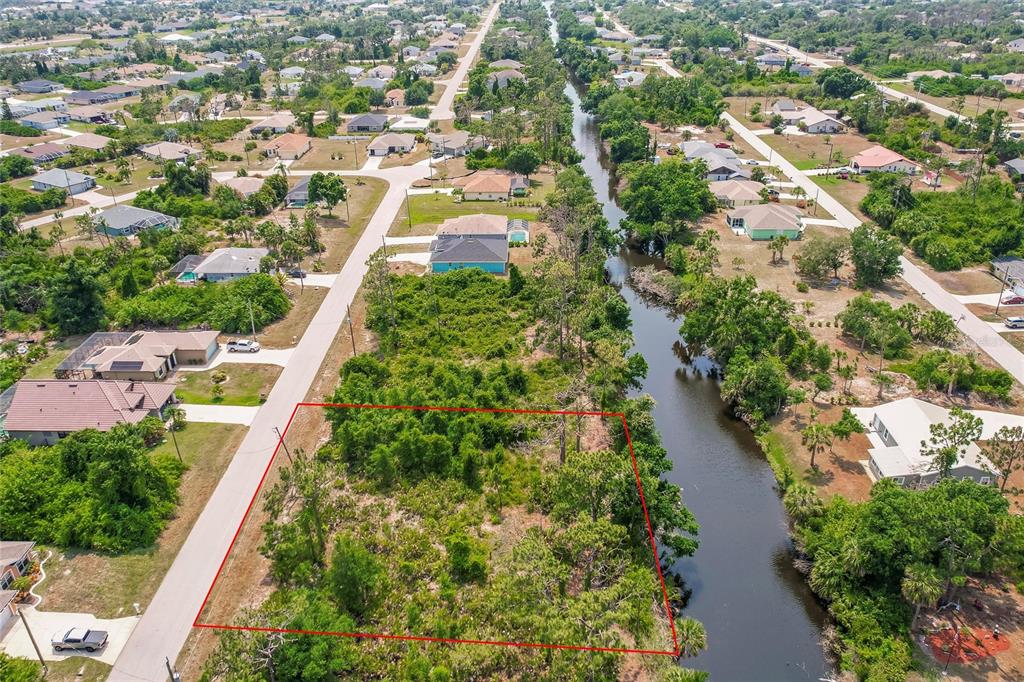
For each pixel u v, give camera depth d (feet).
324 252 514.68
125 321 407.85
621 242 515.91
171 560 252.01
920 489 271.28
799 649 228.43
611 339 367.45
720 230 548.72
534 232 545.85
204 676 201.57
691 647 217.77
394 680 207.92
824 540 249.55
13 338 401.29
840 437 297.12
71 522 257.55
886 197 558.56
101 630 222.48
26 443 308.19
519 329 404.77
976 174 574.15
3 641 220.84
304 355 385.50
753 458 317.63
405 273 477.77
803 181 646.74
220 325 407.23
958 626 223.51
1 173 651.66
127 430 292.20
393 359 375.04
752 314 376.68
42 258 475.31
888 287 452.35
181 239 495.00
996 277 459.73
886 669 208.54
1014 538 223.92
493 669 209.77
